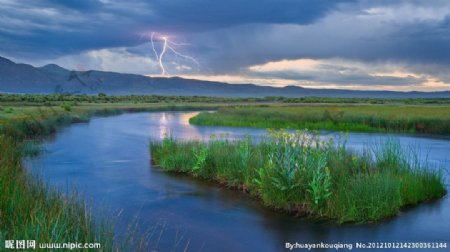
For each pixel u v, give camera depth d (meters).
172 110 89.44
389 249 8.07
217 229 9.34
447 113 45.66
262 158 13.19
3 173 9.50
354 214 9.64
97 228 7.73
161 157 18.22
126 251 7.45
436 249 8.02
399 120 37.44
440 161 18.97
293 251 8.05
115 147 25.02
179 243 8.41
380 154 13.98
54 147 24.73
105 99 127.88
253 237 8.84
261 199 11.84
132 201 11.85
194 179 14.86
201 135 32.31
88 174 15.97
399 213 10.30
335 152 13.41
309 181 10.38
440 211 10.46
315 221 9.77
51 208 7.76
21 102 79.12
